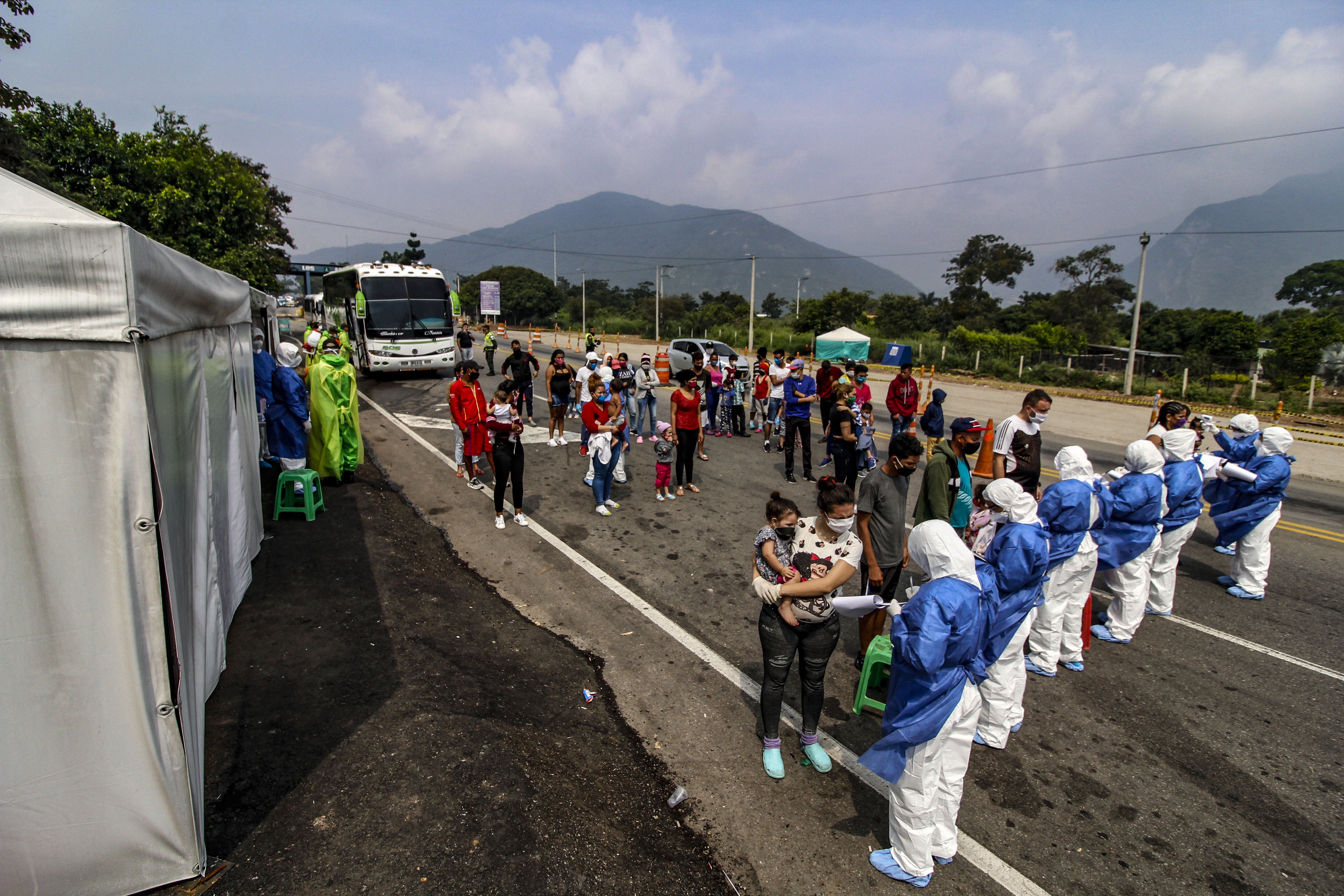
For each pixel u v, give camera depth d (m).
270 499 7.73
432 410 15.39
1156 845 3.40
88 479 2.36
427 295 20.03
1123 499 5.23
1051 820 3.55
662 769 3.80
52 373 2.28
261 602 5.10
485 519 7.95
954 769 3.09
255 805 3.09
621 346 49.12
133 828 2.57
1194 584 6.84
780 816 3.49
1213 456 6.93
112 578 2.41
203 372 3.60
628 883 2.93
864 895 3.01
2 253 2.15
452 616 5.30
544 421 14.84
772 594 3.58
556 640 5.23
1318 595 6.62
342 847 2.90
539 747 3.76
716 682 4.73
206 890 2.64
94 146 16.59
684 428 9.16
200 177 20.16
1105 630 5.62
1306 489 11.37
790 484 10.01
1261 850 3.39
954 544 3.06
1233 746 4.23
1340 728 4.45
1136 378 28.45
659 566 6.76
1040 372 31.00
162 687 2.52
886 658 4.36
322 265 43.66
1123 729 4.38
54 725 2.42
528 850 2.98
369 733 3.64
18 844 2.45
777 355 12.38
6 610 2.31
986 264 68.56
